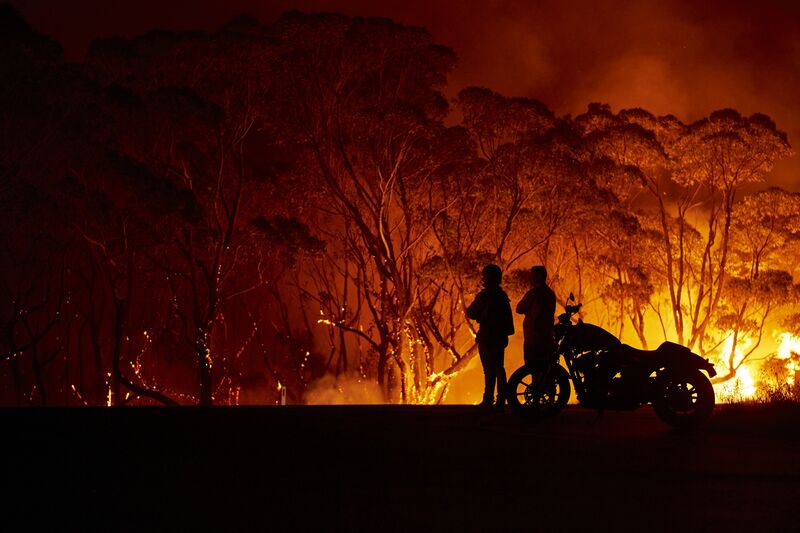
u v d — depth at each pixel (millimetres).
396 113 49062
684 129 62688
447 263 51812
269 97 51469
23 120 44875
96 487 7430
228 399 61406
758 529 5977
